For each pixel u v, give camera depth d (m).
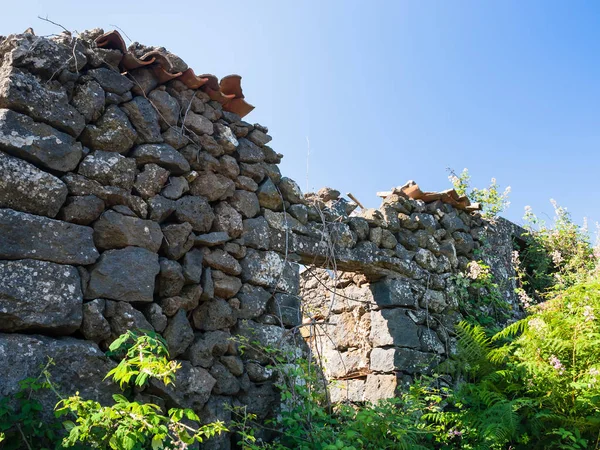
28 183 3.25
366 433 4.02
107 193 3.58
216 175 4.30
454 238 6.34
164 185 3.95
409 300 5.59
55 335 3.22
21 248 3.14
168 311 3.71
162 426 2.62
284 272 4.61
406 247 5.81
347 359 5.73
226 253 4.21
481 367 5.40
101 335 3.33
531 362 4.87
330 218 5.22
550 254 7.20
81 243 3.38
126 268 3.53
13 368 2.95
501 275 6.70
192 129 4.28
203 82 4.32
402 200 5.93
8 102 3.28
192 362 3.77
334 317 5.98
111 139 3.70
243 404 4.03
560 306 5.20
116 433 2.58
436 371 5.52
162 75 4.10
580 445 4.52
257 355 4.21
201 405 3.72
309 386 4.20
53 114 3.43
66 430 2.97
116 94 3.83
